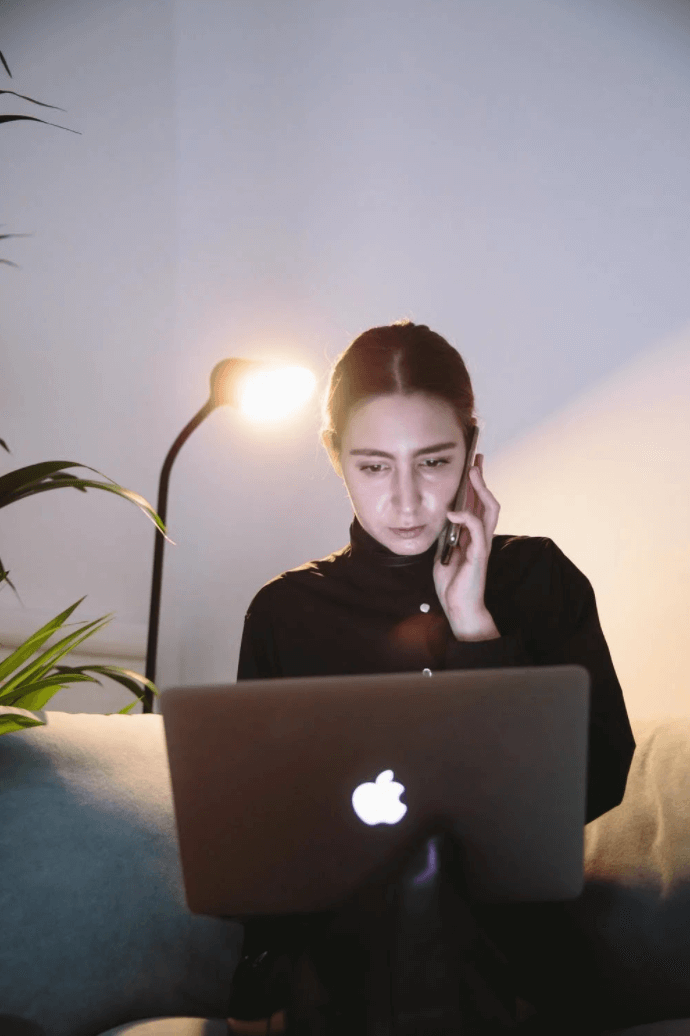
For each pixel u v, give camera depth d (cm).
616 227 207
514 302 219
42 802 144
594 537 209
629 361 205
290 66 251
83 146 261
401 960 102
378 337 150
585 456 210
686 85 200
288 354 250
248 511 255
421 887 103
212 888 109
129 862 142
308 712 102
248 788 105
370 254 238
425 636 151
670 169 201
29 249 253
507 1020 104
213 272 261
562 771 103
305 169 248
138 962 136
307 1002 111
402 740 102
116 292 263
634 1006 136
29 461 252
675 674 199
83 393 258
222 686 102
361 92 240
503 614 150
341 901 110
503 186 221
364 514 148
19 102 255
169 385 265
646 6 204
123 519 262
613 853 146
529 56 218
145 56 265
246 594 255
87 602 256
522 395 218
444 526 148
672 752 160
